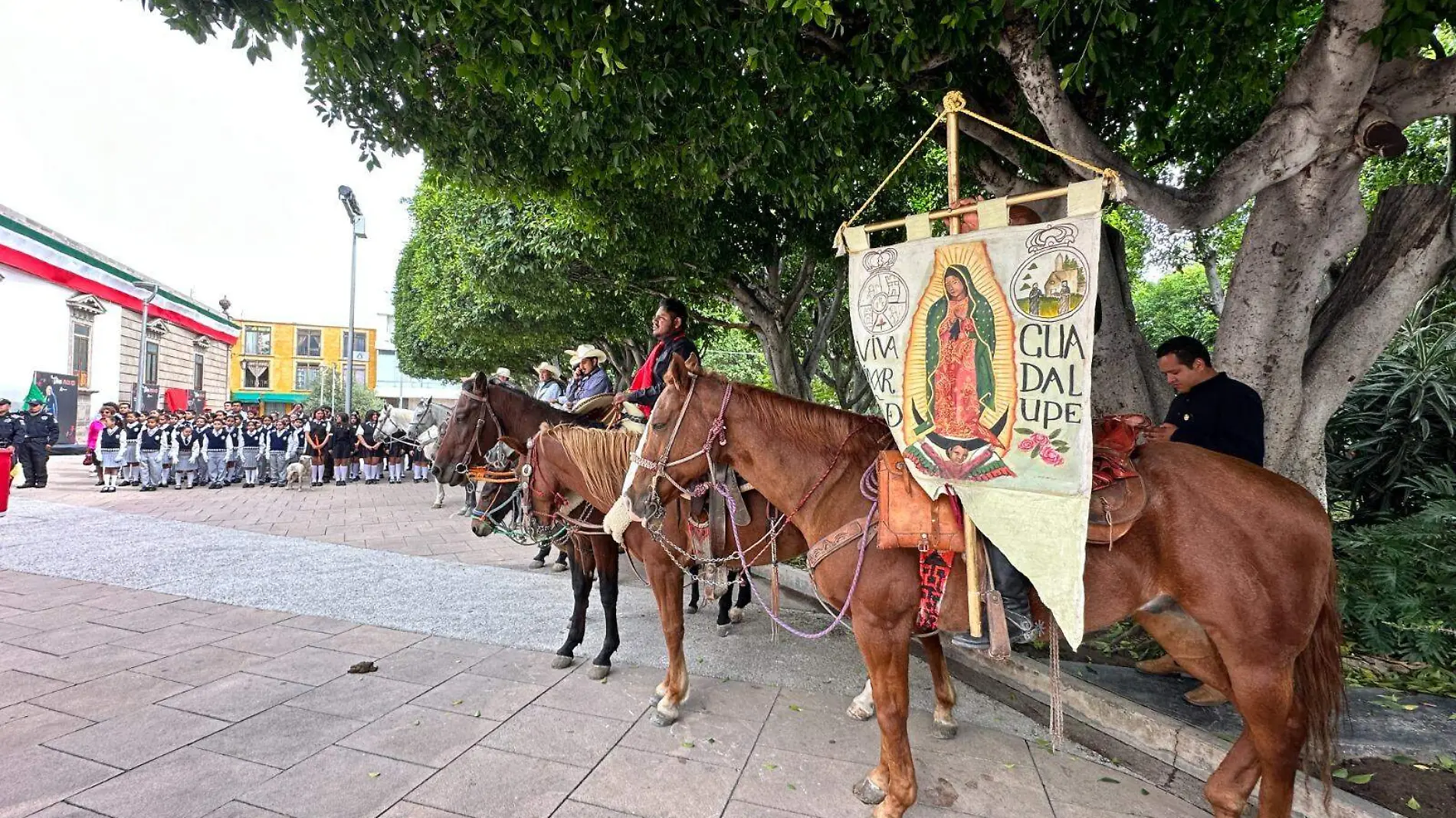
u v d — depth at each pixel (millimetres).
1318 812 2506
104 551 7156
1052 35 3869
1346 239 3830
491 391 4625
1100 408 4602
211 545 7609
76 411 21422
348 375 19266
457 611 5145
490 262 10531
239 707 3385
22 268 19125
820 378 14469
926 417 2316
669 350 4270
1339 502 5648
